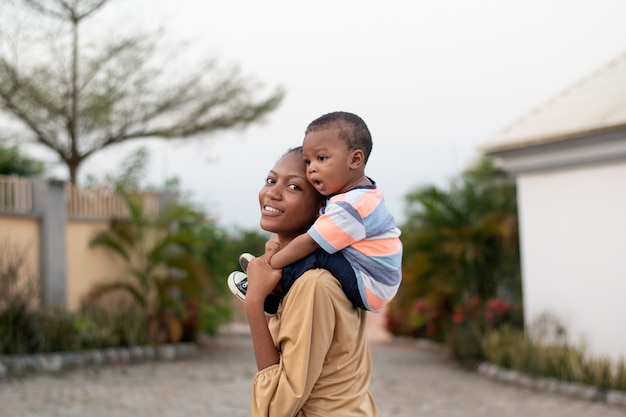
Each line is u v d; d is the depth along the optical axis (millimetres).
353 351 2250
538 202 10953
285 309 2184
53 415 7656
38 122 18172
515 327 12875
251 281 2236
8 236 11773
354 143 2201
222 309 15469
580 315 10266
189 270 13727
